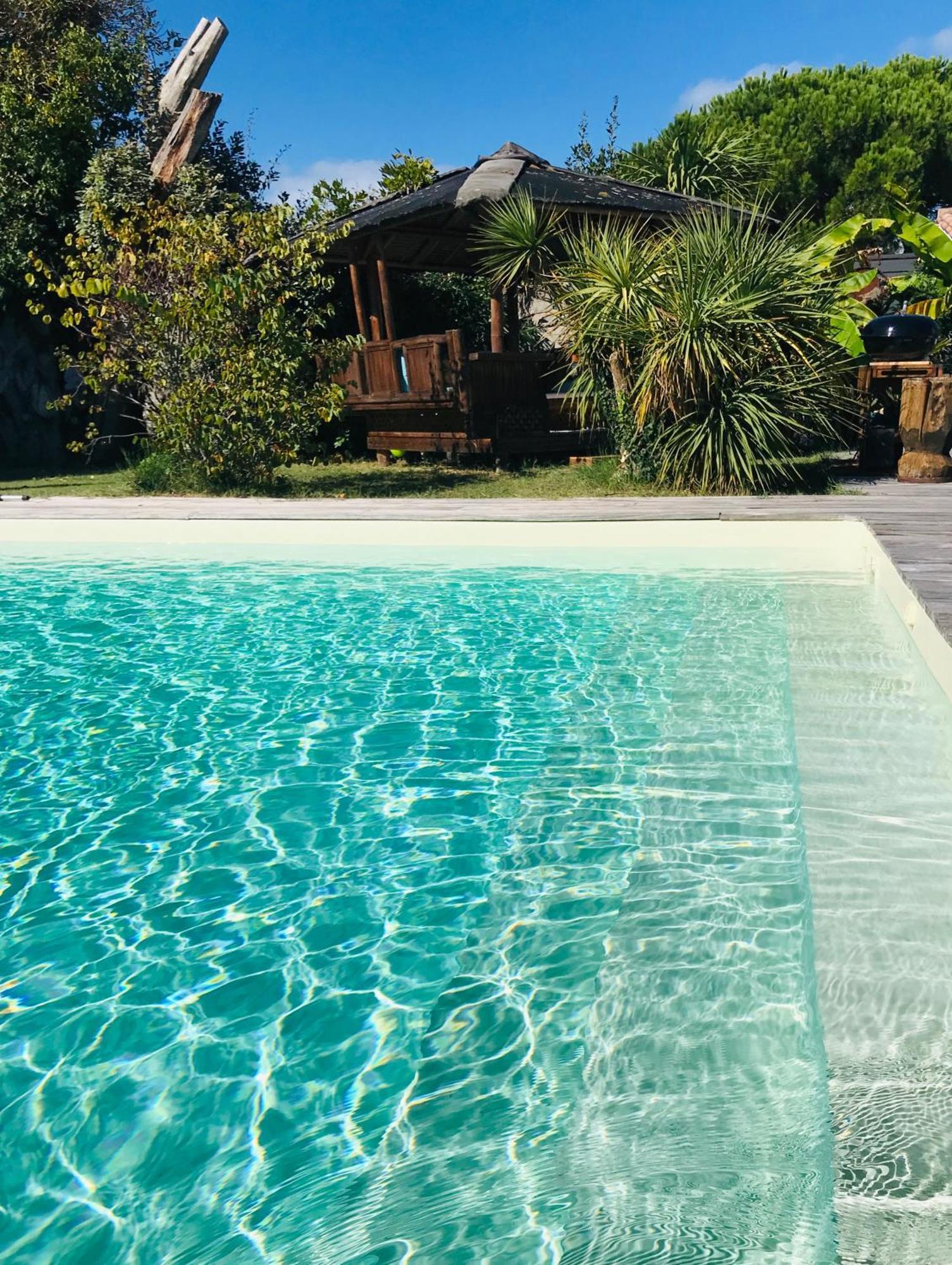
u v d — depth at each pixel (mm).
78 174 13742
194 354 9469
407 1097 1684
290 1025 1920
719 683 3912
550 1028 1833
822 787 2748
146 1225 1449
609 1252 1304
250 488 9836
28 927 2354
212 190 13930
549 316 10656
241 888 2514
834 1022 1659
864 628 4605
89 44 14797
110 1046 1878
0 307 13117
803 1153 1430
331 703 3994
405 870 2564
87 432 11406
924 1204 1269
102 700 4102
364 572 6340
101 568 6621
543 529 6668
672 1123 1538
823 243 10766
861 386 9820
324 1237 1399
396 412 12039
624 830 2689
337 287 14922
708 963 1986
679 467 8391
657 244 9367
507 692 4023
